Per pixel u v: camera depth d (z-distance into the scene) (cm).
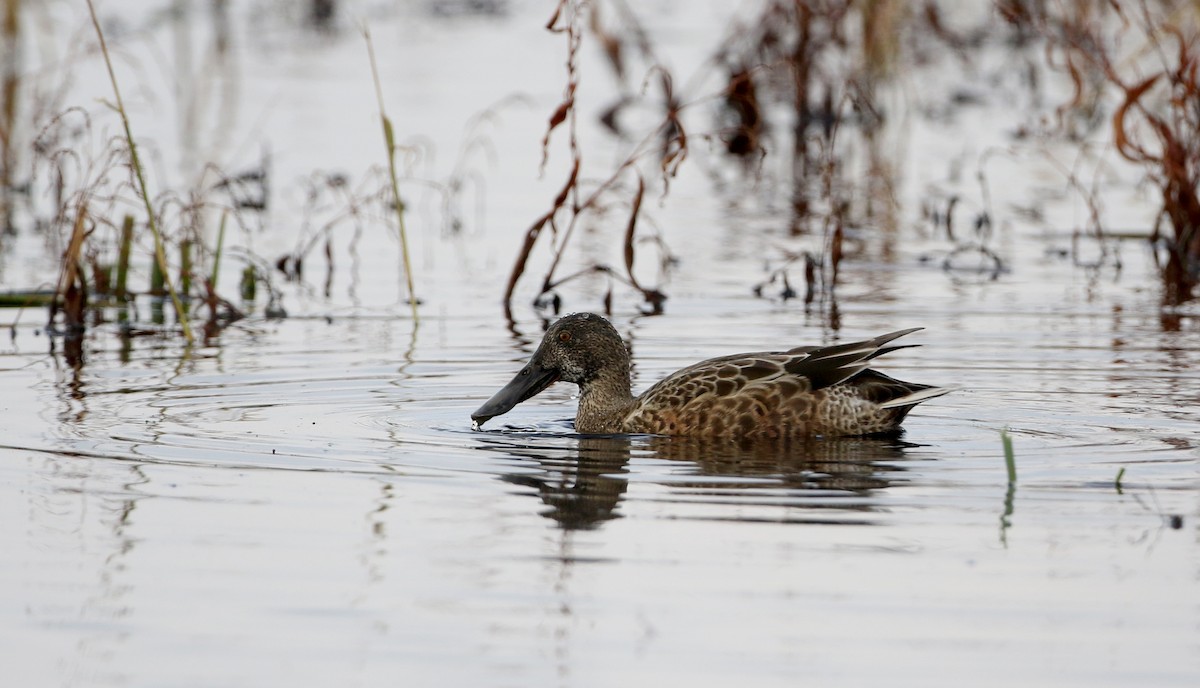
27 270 1878
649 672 789
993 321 1639
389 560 928
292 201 2286
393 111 2859
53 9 3422
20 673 789
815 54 2825
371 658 807
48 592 879
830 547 948
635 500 1040
